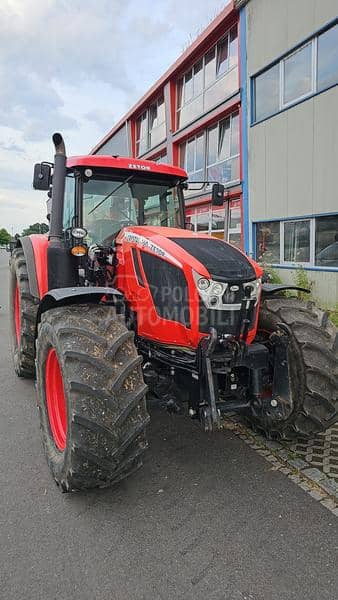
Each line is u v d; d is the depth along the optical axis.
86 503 2.72
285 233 10.62
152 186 4.32
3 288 14.24
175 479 3.00
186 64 15.69
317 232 9.59
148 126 20.38
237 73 12.76
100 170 4.07
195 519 2.56
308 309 3.43
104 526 2.51
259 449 3.42
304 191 9.82
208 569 2.18
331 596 2.01
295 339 3.13
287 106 10.14
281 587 2.06
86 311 2.90
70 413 2.49
